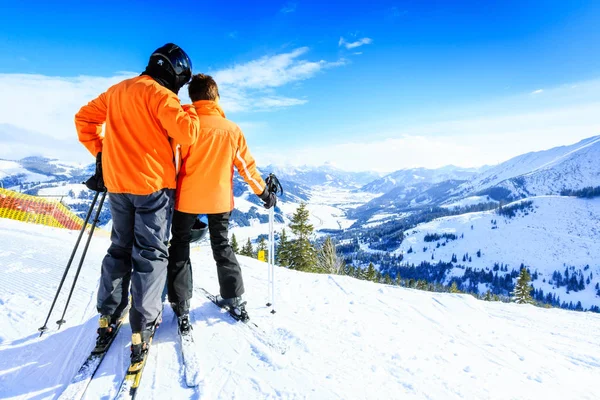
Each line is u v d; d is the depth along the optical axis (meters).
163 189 1.94
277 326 2.54
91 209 2.14
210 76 2.39
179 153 2.15
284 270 5.14
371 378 1.97
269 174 2.84
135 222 1.90
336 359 2.14
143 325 1.84
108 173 1.87
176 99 1.86
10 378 1.70
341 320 2.84
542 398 2.07
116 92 1.85
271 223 2.90
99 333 1.98
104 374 1.75
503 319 4.02
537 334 3.54
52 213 14.07
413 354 2.38
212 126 2.21
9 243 5.06
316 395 1.73
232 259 2.53
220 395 1.67
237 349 2.11
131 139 1.83
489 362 2.50
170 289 2.23
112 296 1.98
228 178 2.34
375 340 2.52
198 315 2.56
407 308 3.57
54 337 2.11
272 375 1.87
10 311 2.44
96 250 5.10
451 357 2.46
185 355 1.98
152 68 1.95
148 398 1.62
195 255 5.65
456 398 1.88
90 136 2.03
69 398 1.56
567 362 2.79
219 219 2.44
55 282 3.20
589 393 2.24
